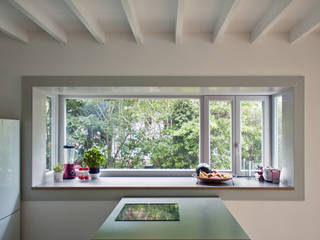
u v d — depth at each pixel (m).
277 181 2.80
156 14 2.28
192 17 2.35
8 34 2.45
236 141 3.20
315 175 2.66
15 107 2.71
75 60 2.71
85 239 2.70
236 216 2.68
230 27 2.59
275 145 3.13
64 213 2.70
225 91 2.95
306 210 2.65
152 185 2.73
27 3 1.96
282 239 2.67
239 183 2.83
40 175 2.84
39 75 2.71
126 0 1.80
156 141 3.38
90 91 3.00
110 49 2.71
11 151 2.46
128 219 2.01
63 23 2.48
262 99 3.21
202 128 3.25
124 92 3.09
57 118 3.21
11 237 2.49
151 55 2.70
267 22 2.21
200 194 2.68
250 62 2.69
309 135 2.67
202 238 1.69
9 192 2.44
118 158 3.36
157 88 2.79
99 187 2.68
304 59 2.68
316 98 2.68
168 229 1.83
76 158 3.29
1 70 2.72
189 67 2.70
